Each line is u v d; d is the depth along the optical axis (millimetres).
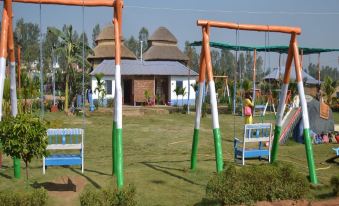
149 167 10875
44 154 8047
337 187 8000
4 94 13297
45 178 9320
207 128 21859
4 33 8891
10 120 7734
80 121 23812
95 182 9000
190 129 21062
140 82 38562
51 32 29938
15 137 7617
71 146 9797
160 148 15023
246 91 29734
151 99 38812
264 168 7207
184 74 39562
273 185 6980
